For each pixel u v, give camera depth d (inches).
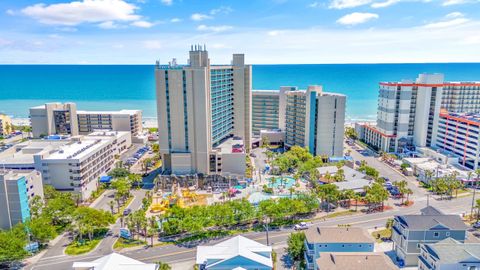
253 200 5231.3
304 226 4446.4
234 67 7623.0
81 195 5418.3
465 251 3061.0
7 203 4266.7
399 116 7869.1
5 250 3540.8
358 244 3452.3
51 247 4055.1
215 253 3528.5
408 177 6407.5
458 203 5177.2
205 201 5383.9
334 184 5300.2
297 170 6747.1
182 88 6082.7
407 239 3540.8
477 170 5866.1
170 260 3747.5
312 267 3395.7
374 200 4827.8
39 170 5369.1
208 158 6358.3
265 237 4242.1
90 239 4180.6
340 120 7406.5
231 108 7795.3
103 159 6348.4
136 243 4111.7
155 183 5964.6
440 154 6889.8
